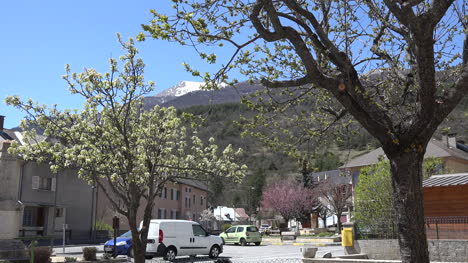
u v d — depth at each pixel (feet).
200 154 35.81
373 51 26.12
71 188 128.26
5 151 65.62
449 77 24.99
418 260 19.17
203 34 20.48
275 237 141.79
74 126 30.83
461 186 51.55
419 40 19.54
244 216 284.00
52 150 30.12
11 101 30.30
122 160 29.50
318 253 70.23
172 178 32.81
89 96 31.17
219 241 70.18
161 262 60.34
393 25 25.49
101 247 95.50
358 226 52.70
